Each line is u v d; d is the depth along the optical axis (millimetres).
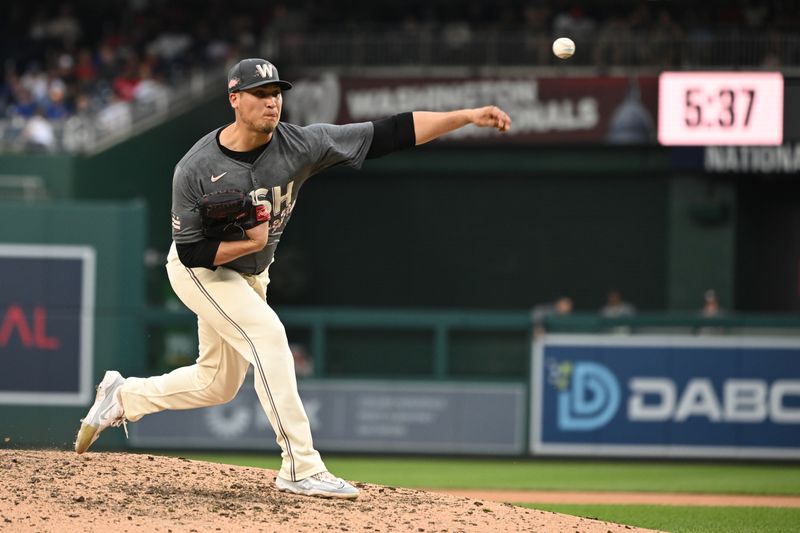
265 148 20453
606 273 81125
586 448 57344
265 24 89125
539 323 58094
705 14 80438
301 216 84625
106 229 57188
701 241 77438
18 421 56438
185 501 21266
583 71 76625
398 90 77188
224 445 57938
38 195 64500
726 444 56406
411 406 58500
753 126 74062
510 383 58156
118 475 23484
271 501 21344
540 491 44906
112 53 83562
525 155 80062
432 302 83562
